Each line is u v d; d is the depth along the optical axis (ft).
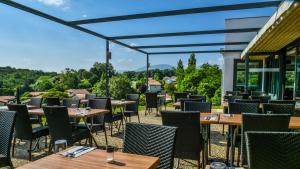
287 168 4.87
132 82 41.50
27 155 12.48
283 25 14.51
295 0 10.09
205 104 13.23
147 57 33.58
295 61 21.24
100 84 33.37
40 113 12.44
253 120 8.15
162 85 49.62
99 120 14.52
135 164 4.75
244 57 30.25
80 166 4.60
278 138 4.98
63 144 5.57
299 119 10.37
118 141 15.37
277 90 26.71
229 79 35.47
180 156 9.36
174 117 9.03
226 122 9.55
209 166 4.52
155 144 6.01
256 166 4.90
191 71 46.70
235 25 34.55
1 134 8.00
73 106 16.22
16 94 18.52
